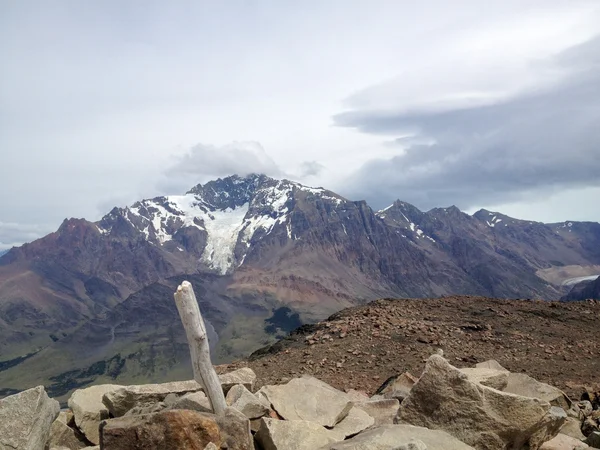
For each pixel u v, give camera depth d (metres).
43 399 9.38
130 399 10.70
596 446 10.36
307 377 13.23
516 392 12.99
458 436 8.96
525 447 9.22
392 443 8.06
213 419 8.12
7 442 8.69
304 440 8.84
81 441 10.55
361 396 13.85
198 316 8.61
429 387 9.56
